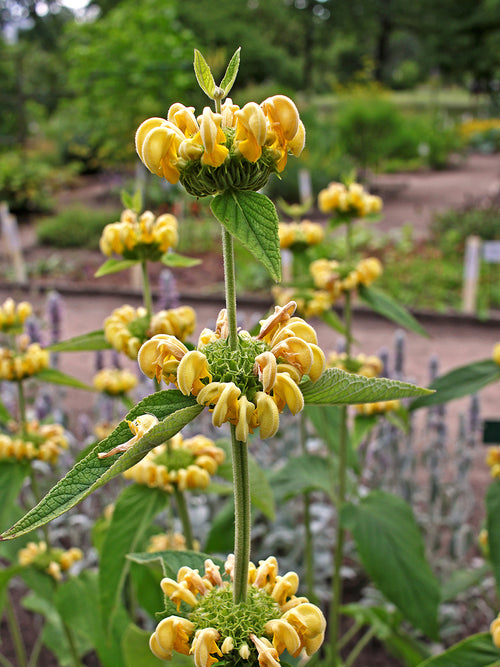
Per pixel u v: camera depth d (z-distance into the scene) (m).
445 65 39.00
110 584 1.99
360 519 2.51
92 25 15.66
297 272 3.36
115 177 16.34
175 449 2.16
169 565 1.48
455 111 39.62
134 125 15.09
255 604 1.27
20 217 15.92
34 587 2.64
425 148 23.02
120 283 10.85
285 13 41.56
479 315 8.90
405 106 38.75
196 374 1.10
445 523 3.84
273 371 1.08
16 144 22.38
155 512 2.06
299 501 3.99
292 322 1.19
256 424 1.11
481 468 5.20
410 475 4.16
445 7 37.06
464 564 3.83
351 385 1.14
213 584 1.38
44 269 11.43
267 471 2.94
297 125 1.08
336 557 2.75
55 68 24.45
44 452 2.39
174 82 15.05
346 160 18.41
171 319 2.05
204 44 24.08
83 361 7.35
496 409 6.29
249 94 20.17
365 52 47.84
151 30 15.33
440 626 3.41
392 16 41.00
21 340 2.49
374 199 2.85
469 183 20.08
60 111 24.17
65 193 18.17
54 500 0.98
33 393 4.63
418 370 7.26
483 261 10.94
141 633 1.92
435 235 12.70
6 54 22.95
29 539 2.74
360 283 2.80
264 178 1.12
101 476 0.97
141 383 4.41
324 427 2.74
